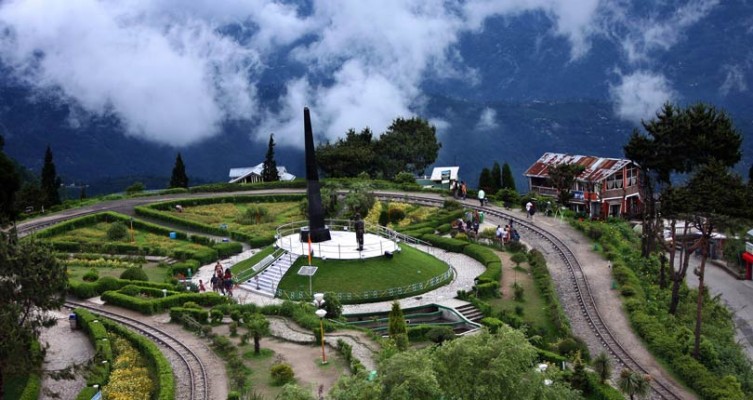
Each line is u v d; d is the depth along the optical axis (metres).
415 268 91.94
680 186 87.19
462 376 46.00
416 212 124.31
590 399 64.50
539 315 82.75
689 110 102.25
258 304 83.69
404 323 72.81
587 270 96.75
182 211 130.75
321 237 98.12
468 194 135.38
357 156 158.75
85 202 137.50
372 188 139.88
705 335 81.62
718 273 115.88
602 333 78.94
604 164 138.00
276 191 146.25
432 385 42.84
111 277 87.06
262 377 62.75
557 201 129.75
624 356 73.75
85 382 62.81
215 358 67.00
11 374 55.56
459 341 48.06
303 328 75.12
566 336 76.44
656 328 77.81
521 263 99.56
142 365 65.12
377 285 87.19
